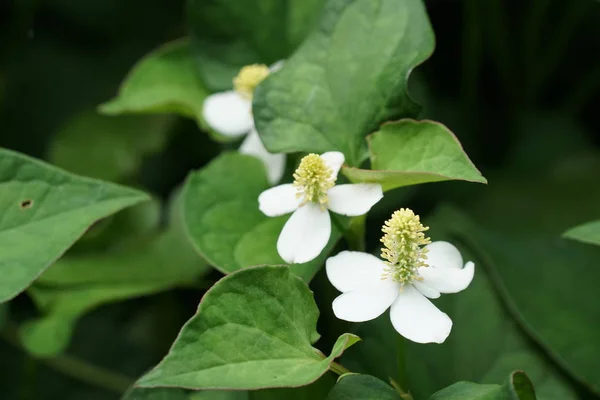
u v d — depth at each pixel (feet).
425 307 1.23
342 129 1.36
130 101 1.54
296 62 1.38
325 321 1.49
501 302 1.42
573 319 1.49
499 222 1.62
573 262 1.55
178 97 1.55
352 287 1.24
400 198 1.58
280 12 1.54
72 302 1.56
